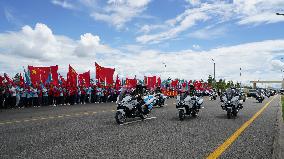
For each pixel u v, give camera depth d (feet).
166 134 35.09
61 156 24.36
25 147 27.71
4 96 76.33
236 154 25.16
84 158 23.72
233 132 36.88
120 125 43.01
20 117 53.21
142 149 26.91
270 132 37.14
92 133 35.70
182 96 51.93
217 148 27.37
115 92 111.65
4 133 35.58
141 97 48.88
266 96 223.10
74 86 94.48
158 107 80.18
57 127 40.68
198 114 61.16
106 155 24.68
